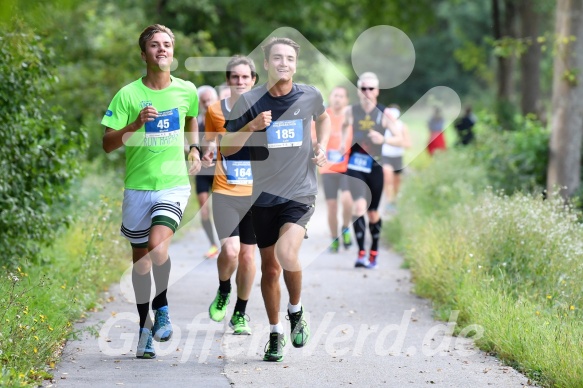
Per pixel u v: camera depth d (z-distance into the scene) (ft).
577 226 81.41
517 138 134.21
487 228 79.10
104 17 166.91
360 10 237.45
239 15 214.28
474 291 70.28
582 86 121.60
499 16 197.47
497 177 131.03
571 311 62.03
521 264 73.61
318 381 53.11
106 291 81.30
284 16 221.66
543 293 68.95
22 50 71.72
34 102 76.64
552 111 124.26
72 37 143.33
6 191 74.02
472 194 110.22
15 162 75.10
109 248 88.48
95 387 50.67
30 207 77.82
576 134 122.11
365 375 54.65
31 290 64.90
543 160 131.13
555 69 123.54
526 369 55.36
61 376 52.85
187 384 51.88
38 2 44.55
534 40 192.85
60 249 88.28
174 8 198.90
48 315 62.64
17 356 51.49
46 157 77.56
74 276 76.59
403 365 57.31
